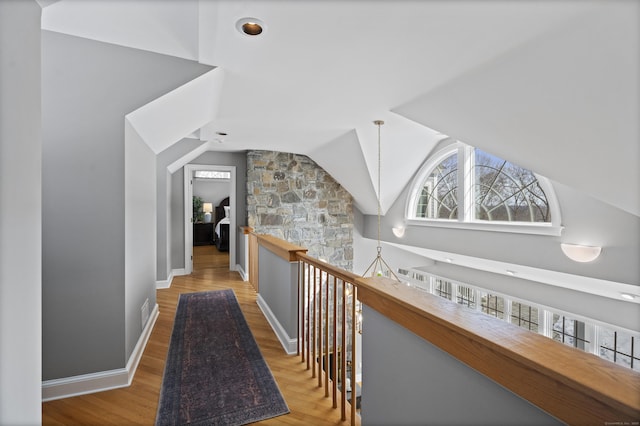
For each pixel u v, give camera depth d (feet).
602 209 9.50
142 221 8.68
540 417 2.21
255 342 8.96
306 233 20.36
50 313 6.31
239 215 19.38
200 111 9.70
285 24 5.42
